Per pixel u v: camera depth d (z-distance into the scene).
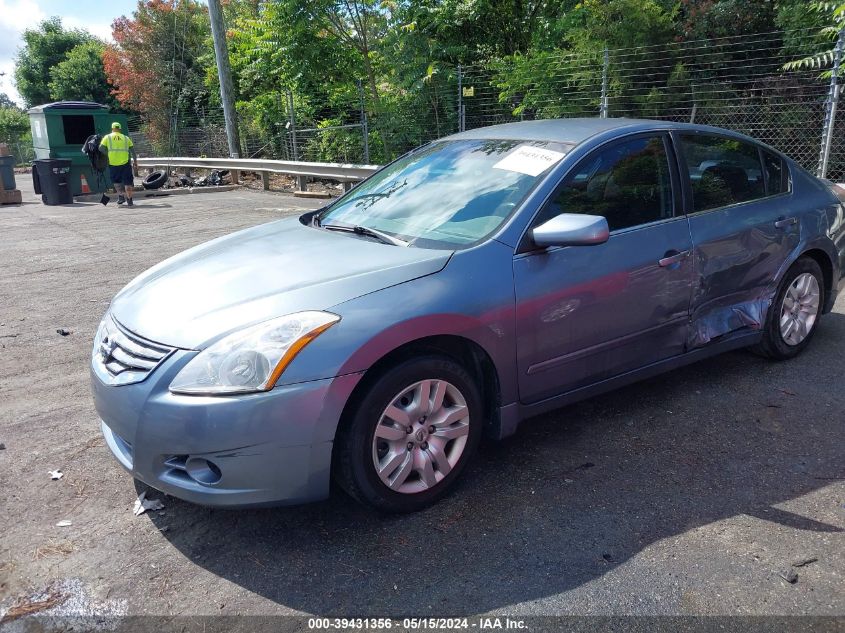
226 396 2.60
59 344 5.43
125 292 3.41
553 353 3.32
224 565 2.71
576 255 3.34
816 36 9.32
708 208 3.97
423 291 2.92
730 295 4.09
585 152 3.55
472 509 3.04
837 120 9.38
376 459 2.86
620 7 10.84
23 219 12.65
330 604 2.48
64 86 36.12
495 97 13.64
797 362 4.62
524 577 2.59
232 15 25.81
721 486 3.18
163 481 2.74
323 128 15.78
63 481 3.35
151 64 26.75
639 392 4.23
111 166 14.05
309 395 2.64
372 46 14.91
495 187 3.53
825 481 3.20
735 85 10.95
